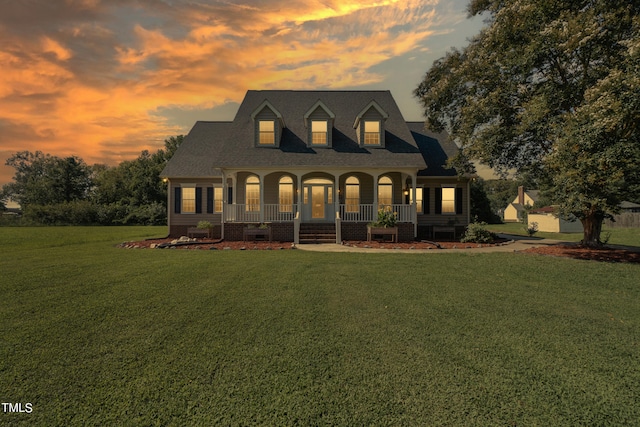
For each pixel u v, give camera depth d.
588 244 13.54
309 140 17.55
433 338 4.09
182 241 14.83
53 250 12.77
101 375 3.13
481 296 6.14
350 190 18.38
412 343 3.92
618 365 3.42
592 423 2.47
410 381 3.04
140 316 4.87
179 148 20.94
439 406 2.66
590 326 4.61
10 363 3.36
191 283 7.02
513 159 15.33
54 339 3.99
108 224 40.81
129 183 45.19
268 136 17.59
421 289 6.62
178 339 4.01
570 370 3.30
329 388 2.92
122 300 5.70
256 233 15.55
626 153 9.10
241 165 16.14
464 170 17.52
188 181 19.42
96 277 7.55
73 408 2.62
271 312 5.09
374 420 2.48
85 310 5.14
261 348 3.75
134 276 7.68
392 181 18.55
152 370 3.23
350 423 2.45
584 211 13.02
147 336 4.11
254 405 2.67
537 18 11.57
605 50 11.02
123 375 3.13
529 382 3.06
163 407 2.64
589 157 9.70
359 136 17.66
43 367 3.28
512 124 14.53
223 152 17.05
